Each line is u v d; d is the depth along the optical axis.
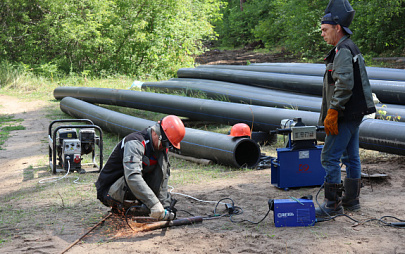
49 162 7.61
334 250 3.61
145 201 3.93
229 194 5.60
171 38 23.05
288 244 3.79
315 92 11.36
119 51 22.52
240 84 13.76
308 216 4.26
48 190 6.04
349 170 4.64
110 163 4.30
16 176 7.05
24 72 20.59
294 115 8.43
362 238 3.84
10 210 5.13
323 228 4.18
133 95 12.31
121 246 3.89
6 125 12.23
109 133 11.02
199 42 25.69
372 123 7.01
